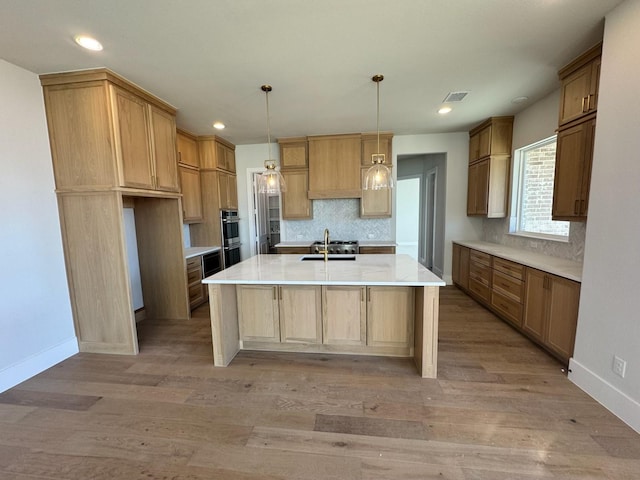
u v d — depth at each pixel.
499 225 4.59
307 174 5.12
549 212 3.67
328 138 4.91
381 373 2.56
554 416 1.98
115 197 2.78
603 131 2.03
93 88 2.66
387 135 4.85
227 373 2.60
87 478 1.59
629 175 1.84
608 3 1.86
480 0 1.82
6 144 2.43
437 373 2.52
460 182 5.08
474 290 4.41
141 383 2.46
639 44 1.76
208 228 5.01
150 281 3.95
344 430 1.90
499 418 1.98
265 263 3.25
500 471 1.58
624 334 1.89
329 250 4.91
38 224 2.68
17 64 2.48
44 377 2.57
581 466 1.60
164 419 2.03
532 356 2.80
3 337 2.40
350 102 3.48
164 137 3.42
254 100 3.37
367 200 4.97
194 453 1.74
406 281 2.35
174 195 3.62
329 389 2.34
